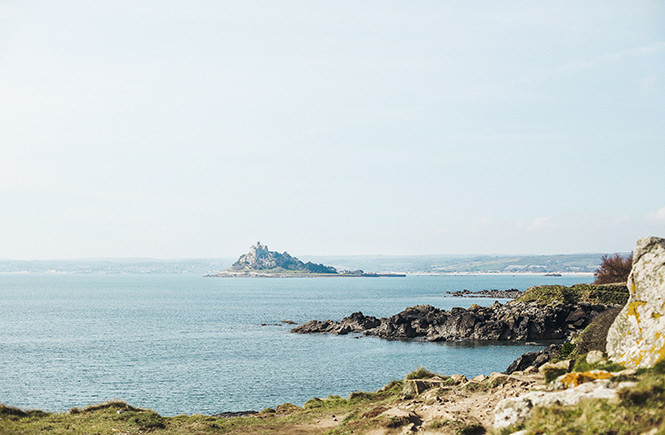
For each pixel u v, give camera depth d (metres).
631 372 16.98
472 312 108.75
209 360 77.94
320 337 107.25
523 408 16.66
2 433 25.75
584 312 101.88
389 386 38.44
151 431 28.83
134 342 98.31
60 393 56.44
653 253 19.38
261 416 33.59
